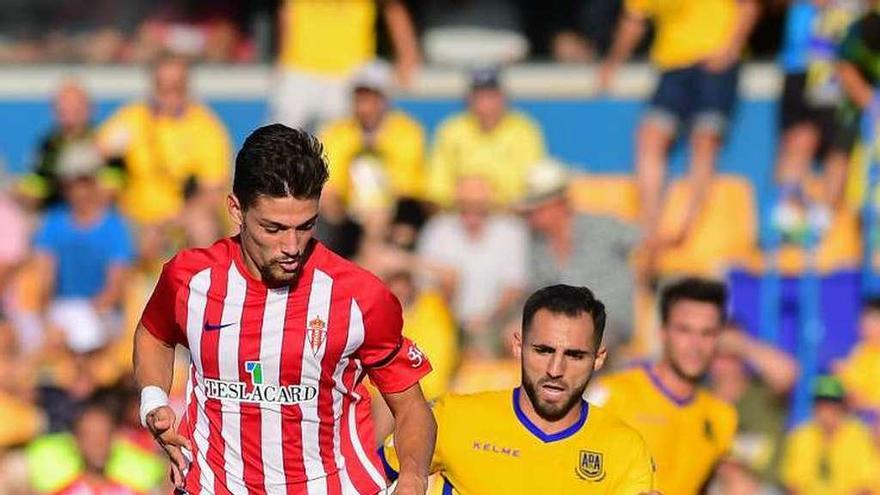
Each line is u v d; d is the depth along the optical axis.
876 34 44.59
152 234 44.91
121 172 45.72
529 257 42.62
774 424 40.81
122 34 50.31
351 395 20.09
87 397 40.00
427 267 42.25
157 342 20.12
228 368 19.64
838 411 40.03
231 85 48.03
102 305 44.47
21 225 45.34
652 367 27.84
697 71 44.56
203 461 20.00
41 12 50.44
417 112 47.22
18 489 38.94
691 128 44.69
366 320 19.59
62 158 45.28
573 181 45.72
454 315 42.16
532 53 48.53
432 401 22.94
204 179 45.94
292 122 46.16
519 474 22.33
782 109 45.06
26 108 48.81
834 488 39.81
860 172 44.56
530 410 22.52
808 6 44.88
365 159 43.78
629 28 45.69
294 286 19.52
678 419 27.48
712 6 44.53
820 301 44.25
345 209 43.56
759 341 43.84
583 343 21.89
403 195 44.12
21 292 44.72
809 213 44.62
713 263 44.47
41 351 42.97
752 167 45.25
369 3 46.41
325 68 46.16
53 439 39.16
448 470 22.58
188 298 19.59
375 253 42.12
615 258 42.47
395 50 47.34
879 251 44.09
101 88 48.91
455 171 44.66
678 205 44.75
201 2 49.88
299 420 19.78
